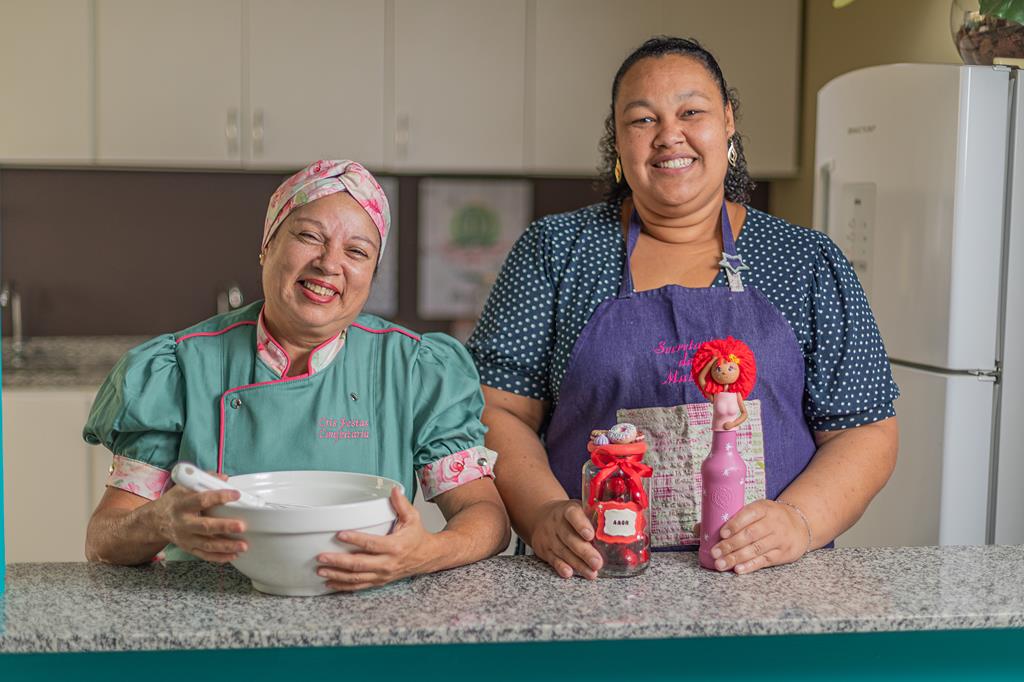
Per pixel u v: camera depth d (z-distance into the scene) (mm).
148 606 1156
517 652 1158
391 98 3516
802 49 3619
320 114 3500
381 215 1352
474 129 3547
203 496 1138
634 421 1605
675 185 1576
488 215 3920
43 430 3273
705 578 1274
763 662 1178
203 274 3838
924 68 2348
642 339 1617
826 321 1624
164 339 1399
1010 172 2273
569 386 1643
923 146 2355
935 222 2324
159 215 3809
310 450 1361
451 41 3516
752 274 1638
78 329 3805
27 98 3416
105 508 1343
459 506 1394
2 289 3744
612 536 1269
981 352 2303
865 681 1191
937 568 1319
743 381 1308
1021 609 1162
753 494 1568
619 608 1157
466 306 3949
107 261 3801
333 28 3479
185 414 1373
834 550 1414
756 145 3631
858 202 2596
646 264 1668
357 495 1259
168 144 3467
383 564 1155
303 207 1313
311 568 1146
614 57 3555
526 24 3531
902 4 2908
